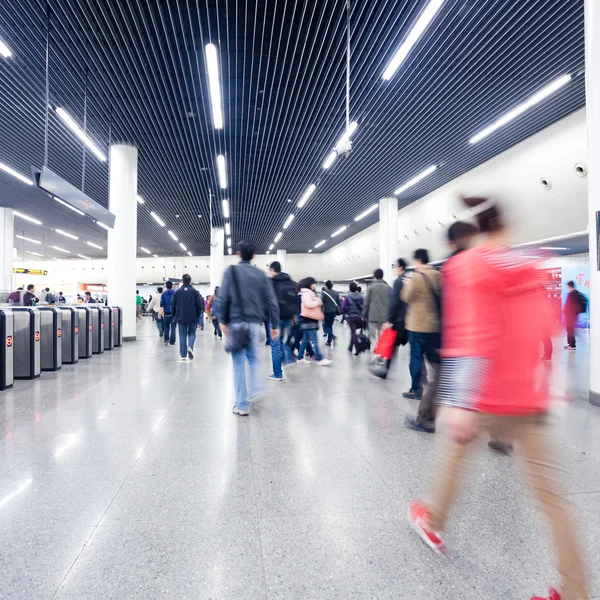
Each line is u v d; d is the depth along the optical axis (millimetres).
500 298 1290
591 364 3771
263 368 5977
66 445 2740
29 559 1535
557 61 6297
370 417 3383
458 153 10336
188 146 9891
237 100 7641
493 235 1359
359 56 6180
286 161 11117
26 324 5129
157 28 5535
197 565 1499
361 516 1835
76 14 5180
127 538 1669
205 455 2568
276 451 2629
